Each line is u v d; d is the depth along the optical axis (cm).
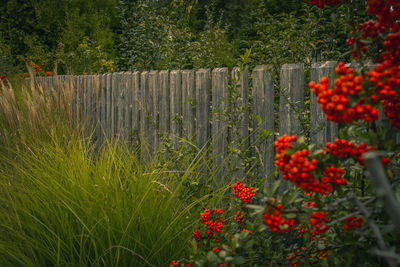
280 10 684
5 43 1139
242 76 289
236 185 218
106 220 216
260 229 136
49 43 1204
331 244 159
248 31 630
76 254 230
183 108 339
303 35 329
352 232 152
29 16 1184
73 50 1034
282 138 131
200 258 165
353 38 150
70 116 429
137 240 222
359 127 142
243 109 273
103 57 727
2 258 225
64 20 1191
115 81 421
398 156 150
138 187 255
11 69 923
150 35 534
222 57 611
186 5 512
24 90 474
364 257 140
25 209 249
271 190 134
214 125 310
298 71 253
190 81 331
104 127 447
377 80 118
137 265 226
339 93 114
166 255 232
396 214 61
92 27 1191
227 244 192
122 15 626
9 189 275
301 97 254
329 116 117
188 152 307
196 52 489
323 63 242
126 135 409
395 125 131
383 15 138
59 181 276
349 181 178
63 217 233
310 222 132
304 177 120
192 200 268
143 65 526
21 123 423
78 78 483
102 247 216
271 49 344
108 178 263
